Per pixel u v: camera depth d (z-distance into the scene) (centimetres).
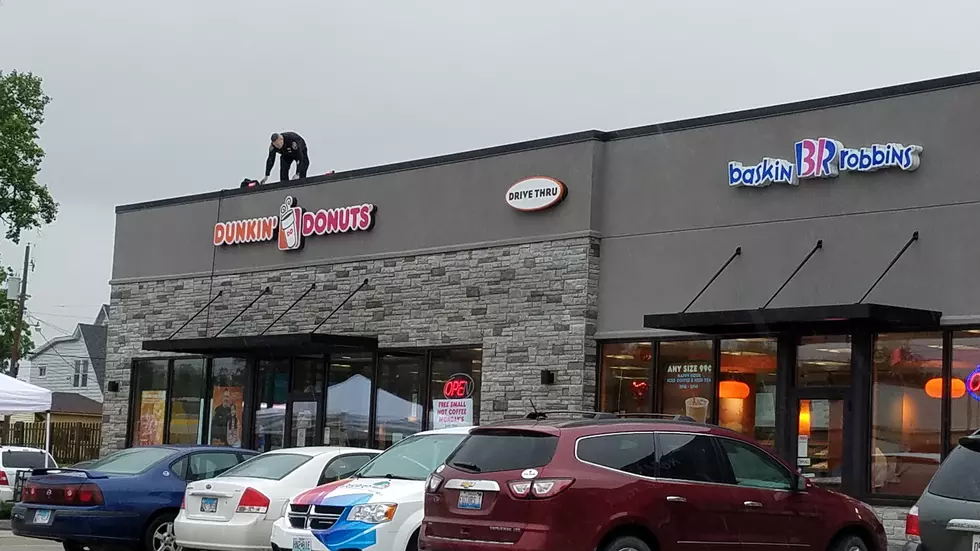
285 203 2661
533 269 2223
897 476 1778
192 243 2870
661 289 2075
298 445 2584
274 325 2653
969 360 1733
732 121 2020
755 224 1977
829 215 1894
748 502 1219
